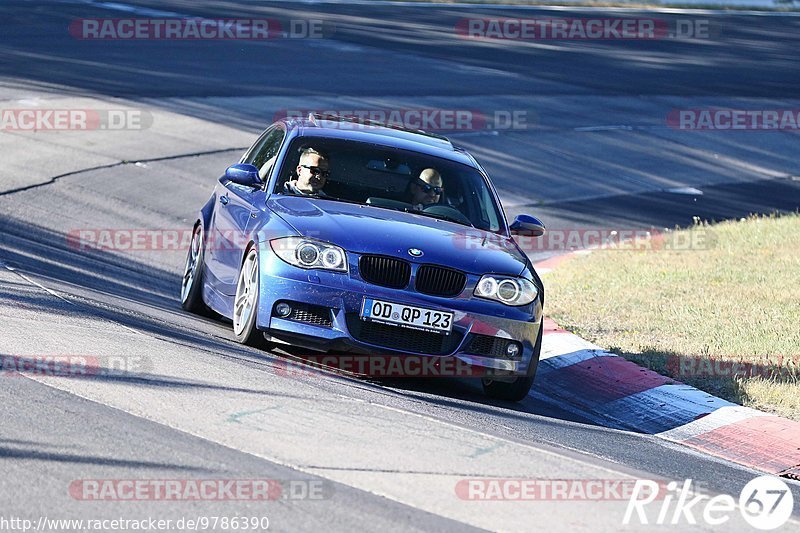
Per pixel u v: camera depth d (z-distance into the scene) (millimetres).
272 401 22688
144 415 20641
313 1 148750
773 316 39250
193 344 27562
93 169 58438
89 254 42344
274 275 26922
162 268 43469
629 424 28922
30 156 58656
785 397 30172
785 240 56938
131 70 87500
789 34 170375
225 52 102125
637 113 101938
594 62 126438
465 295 27234
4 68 81188
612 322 38531
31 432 18812
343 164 30953
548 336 35969
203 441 19578
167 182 59000
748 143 96438
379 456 19969
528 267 28875
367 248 27000
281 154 31125
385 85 97188
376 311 26578
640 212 69688
